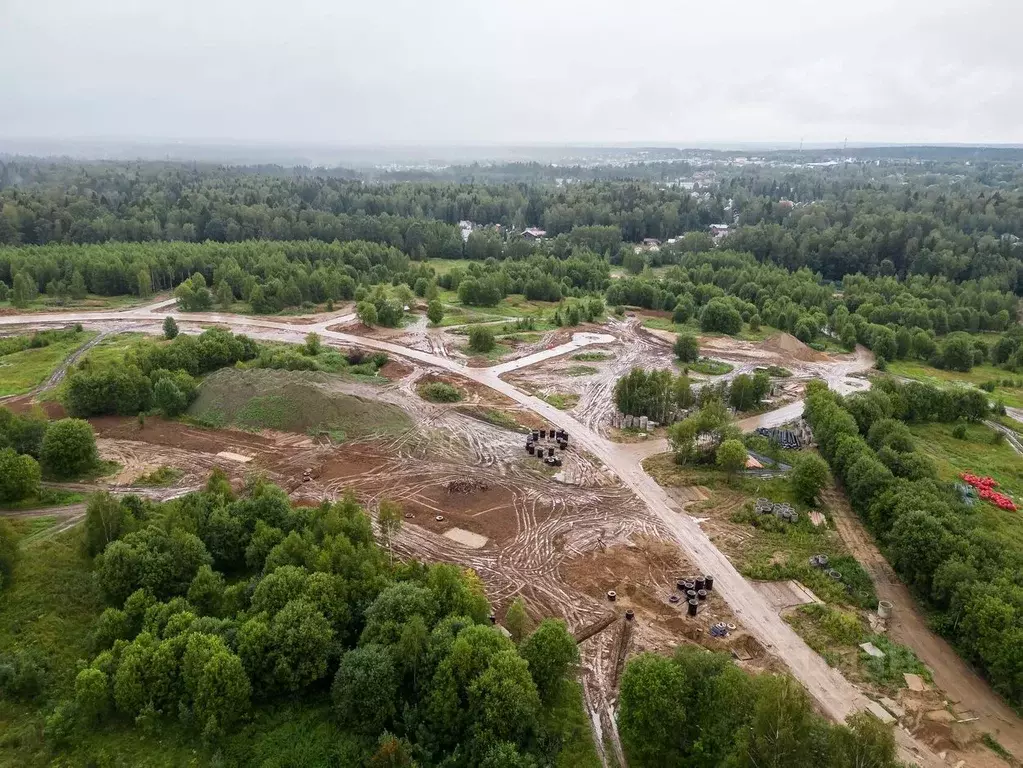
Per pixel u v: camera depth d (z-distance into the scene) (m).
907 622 51.56
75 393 81.75
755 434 85.06
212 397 85.81
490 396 96.88
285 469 72.25
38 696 39.94
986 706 43.44
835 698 43.38
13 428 68.06
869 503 64.75
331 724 38.97
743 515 65.31
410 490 69.06
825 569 57.81
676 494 70.38
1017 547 60.31
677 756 37.22
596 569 56.78
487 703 37.25
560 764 37.56
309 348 108.50
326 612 43.38
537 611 51.16
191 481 68.75
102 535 50.50
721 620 50.72
